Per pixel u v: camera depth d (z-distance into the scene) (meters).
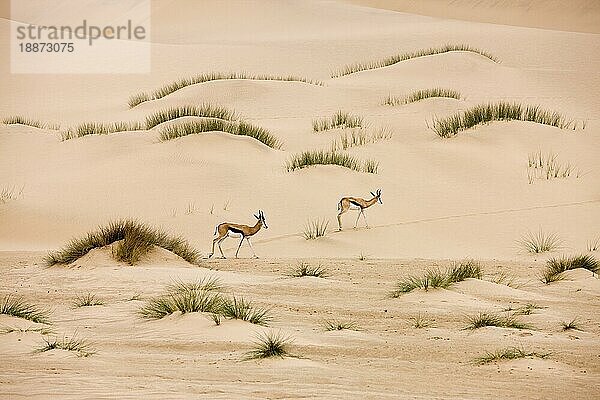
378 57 146.62
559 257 59.78
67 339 31.78
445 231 67.31
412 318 36.84
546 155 84.44
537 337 33.56
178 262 51.50
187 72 138.38
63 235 66.88
